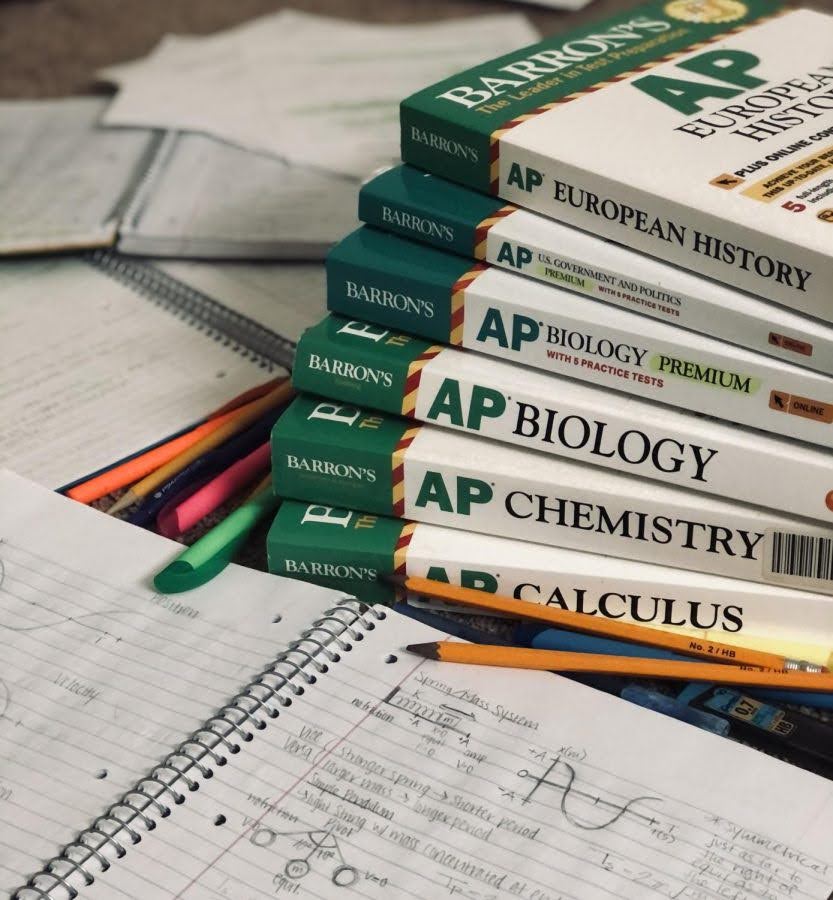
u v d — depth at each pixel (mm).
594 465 703
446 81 751
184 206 1016
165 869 609
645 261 684
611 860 604
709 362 667
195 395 864
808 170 674
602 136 702
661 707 669
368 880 602
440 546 714
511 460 704
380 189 731
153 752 655
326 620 704
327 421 727
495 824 620
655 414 684
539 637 701
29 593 732
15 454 821
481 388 700
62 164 1079
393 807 629
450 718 664
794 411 659
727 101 732
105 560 750
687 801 624
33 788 642
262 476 796
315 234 978
